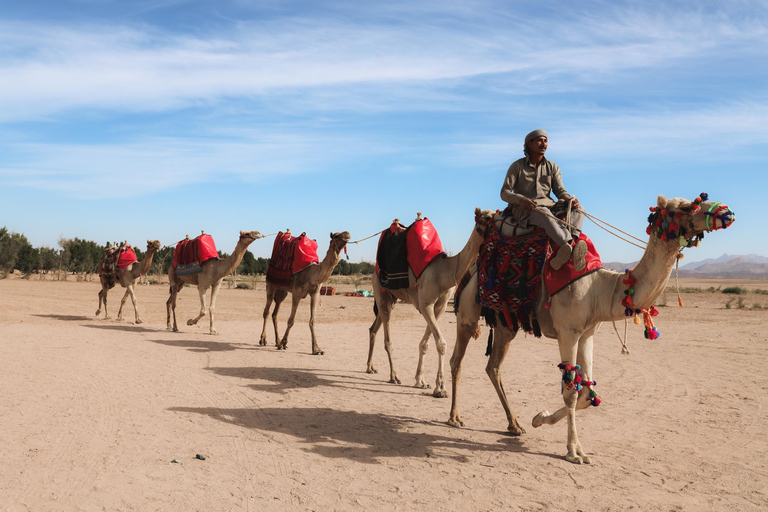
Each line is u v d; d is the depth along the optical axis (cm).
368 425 781
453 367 795
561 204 688
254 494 533
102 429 722
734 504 525
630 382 1091
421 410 873
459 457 652
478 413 856
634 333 1895
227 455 642
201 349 1426
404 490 552
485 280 713
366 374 1173
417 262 963
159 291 4000
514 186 718
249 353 1395
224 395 937
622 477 592
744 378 1130
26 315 2069
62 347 1362
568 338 643
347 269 10269
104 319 2058
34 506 493
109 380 1013
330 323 2177
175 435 709
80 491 528
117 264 1978
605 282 631
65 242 7575
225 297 3550
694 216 554
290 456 645
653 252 586
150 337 1608
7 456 613
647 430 768
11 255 6475
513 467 620
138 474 574
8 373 1044
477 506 516
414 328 2011
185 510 494
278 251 1515
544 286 663
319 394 967
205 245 1731
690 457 657
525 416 842
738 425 791
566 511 507
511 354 1452
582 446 696
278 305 1548
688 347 1580
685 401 934
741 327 2091
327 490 547
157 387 974
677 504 524
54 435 690
